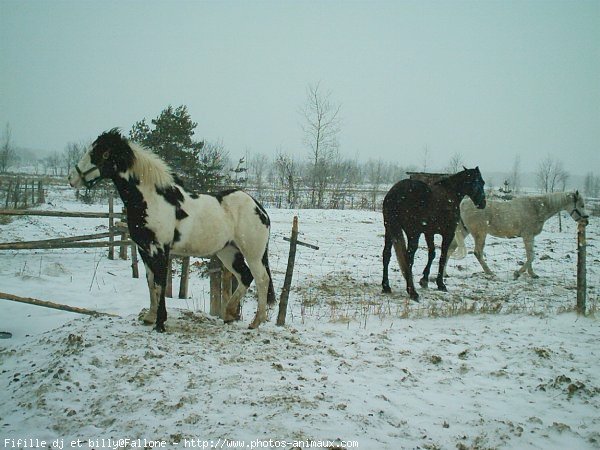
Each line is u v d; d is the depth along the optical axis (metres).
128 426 3.68
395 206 9.59
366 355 5.55
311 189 40.53
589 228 24.97
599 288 10.67
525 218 11.98
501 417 4.09
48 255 12.42
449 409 4.22
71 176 5.88
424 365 5.30
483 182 10.58
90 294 8.66
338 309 8.25
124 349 5.14
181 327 6.13
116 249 14.06
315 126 40.72
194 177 22.16
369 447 3.48
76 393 4.23
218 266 7.45
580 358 5.57
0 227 16.42
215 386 4.38
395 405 4.23
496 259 14.85
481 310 8.07
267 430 3.62
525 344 6.13
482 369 5.20
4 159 61.53
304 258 14.18
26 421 3.79
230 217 6.45
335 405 4.10
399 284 10.96
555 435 3.82
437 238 19.61
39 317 7.00
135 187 5.85
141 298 8.59
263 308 6.62
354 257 14.73
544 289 10.50
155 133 21.50
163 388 4.31
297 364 5.12
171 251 6.21
